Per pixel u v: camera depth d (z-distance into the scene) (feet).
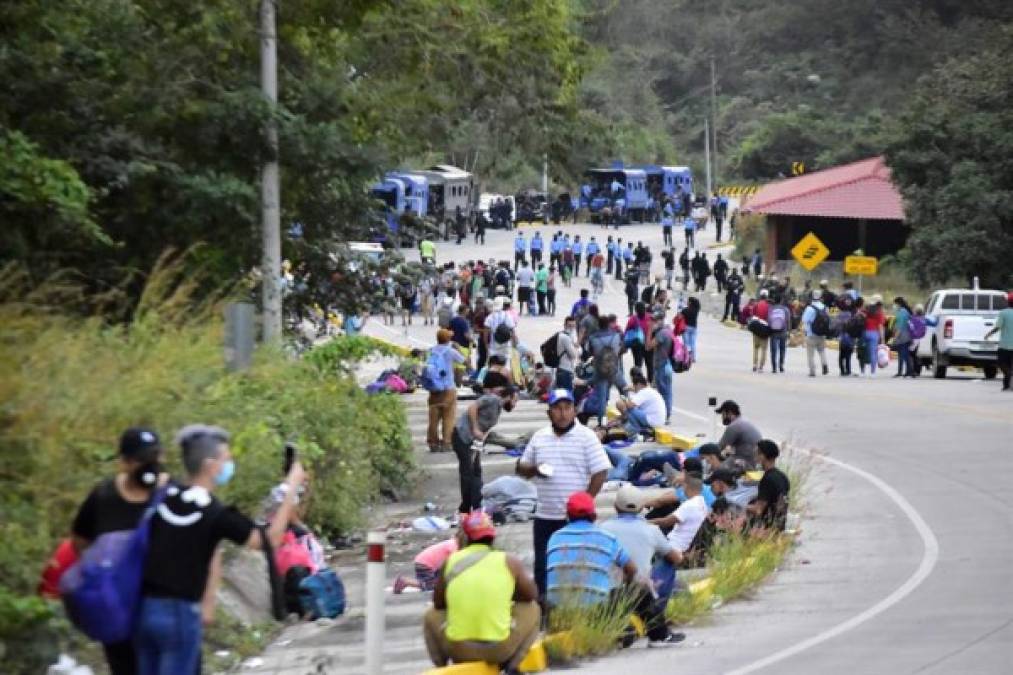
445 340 216.13
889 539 156.35
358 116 202.18
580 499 110.11
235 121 179.32
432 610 95.81
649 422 223.71
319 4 187.62
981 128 440.45
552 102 224.94
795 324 443.73
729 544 137.49
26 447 103.50
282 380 155.74
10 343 112.98
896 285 539.70
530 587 94.22
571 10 270.87
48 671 89.71
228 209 176.86
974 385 308.60
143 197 173.99
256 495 126.62
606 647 108.17
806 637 112.68
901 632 113.09
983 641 108.37
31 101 166.50
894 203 570.87
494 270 518.37
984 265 436.35
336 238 212.84
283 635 115.65
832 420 247.91
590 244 653.71
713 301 572.10
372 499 178.81
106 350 121.90
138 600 70.59
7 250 147.33
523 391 282.77
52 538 102.22
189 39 180.65
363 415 177.37
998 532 158.30
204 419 124.57
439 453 215.72
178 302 145.89
